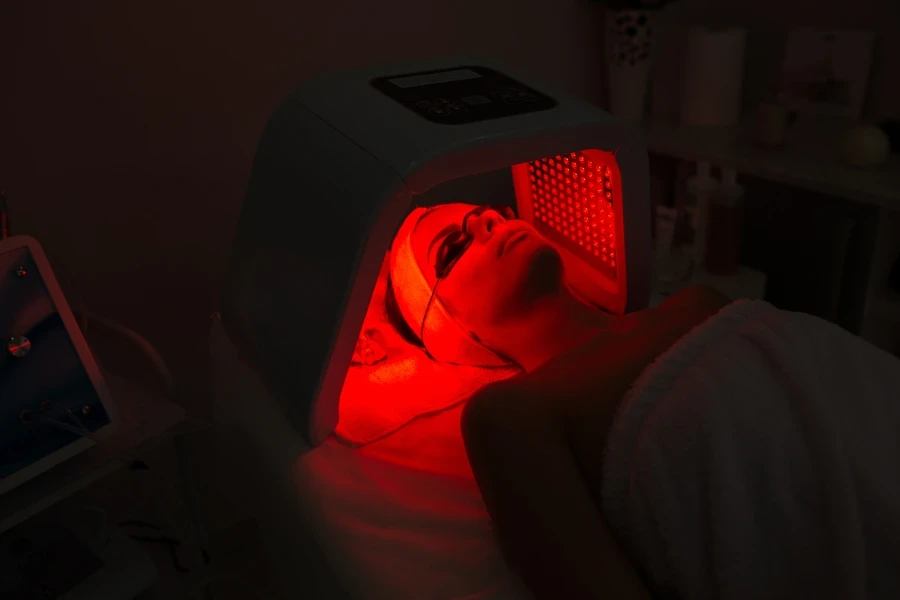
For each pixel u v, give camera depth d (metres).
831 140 1.65
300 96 1.05
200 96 1.29
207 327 1.44
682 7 1.87
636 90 1.78
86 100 1.18
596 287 1.22
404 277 1.14
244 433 1.08
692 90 1.78
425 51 1.53
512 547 0.78
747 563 0.73
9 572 0.96
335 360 0.91
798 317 0.89
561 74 1.78
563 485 0.78
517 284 1.07
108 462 0.89
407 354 1.20
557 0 1.68
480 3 1.56
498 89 1.03
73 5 1.12
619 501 0.81
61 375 0.85
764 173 1.52
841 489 0.71
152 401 0.98
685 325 1.00
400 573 0.83
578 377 0.92
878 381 0.82
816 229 1.63
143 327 1.36
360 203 0.84
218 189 1.37
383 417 1.05
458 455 1.00
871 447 0.76
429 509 0.91
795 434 0.75
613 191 1.05
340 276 0.86
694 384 0.80
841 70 1.75
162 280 1.36
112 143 1.22
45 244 1.21
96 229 1.25
